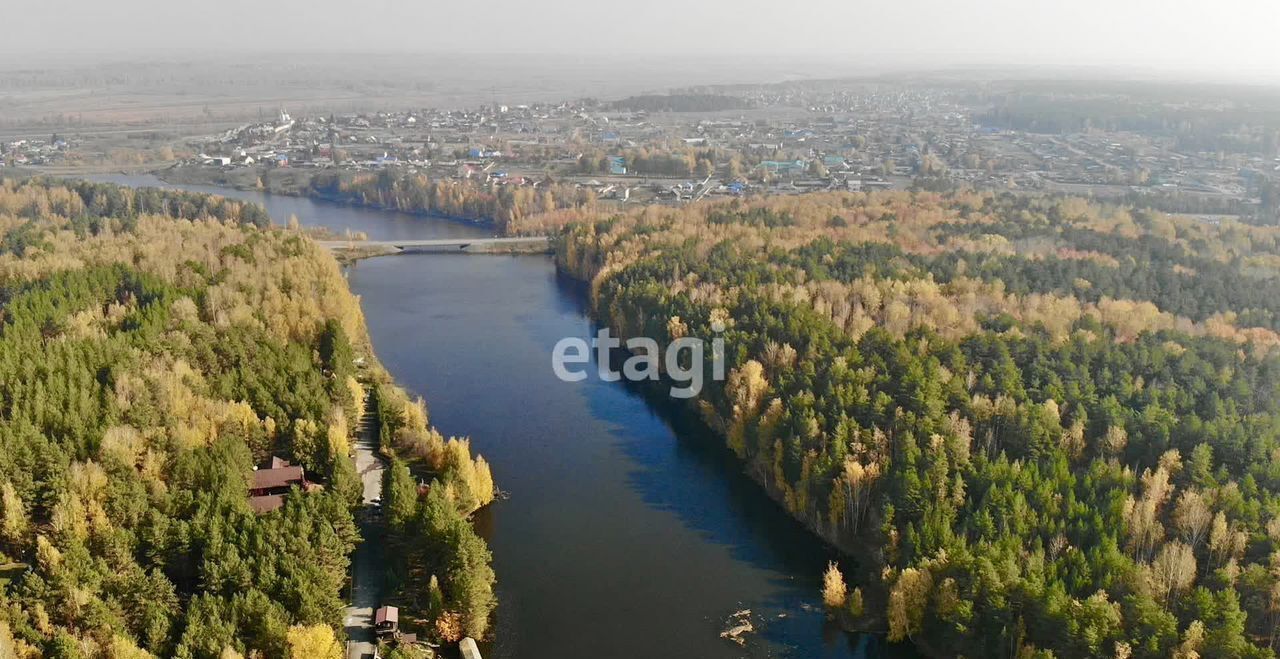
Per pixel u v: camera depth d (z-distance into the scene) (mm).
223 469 143000
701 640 131875
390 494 144250
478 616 128750
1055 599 114312
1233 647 106062
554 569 147625
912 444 150375
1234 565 120438
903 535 139625
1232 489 134250
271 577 121625
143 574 119875
